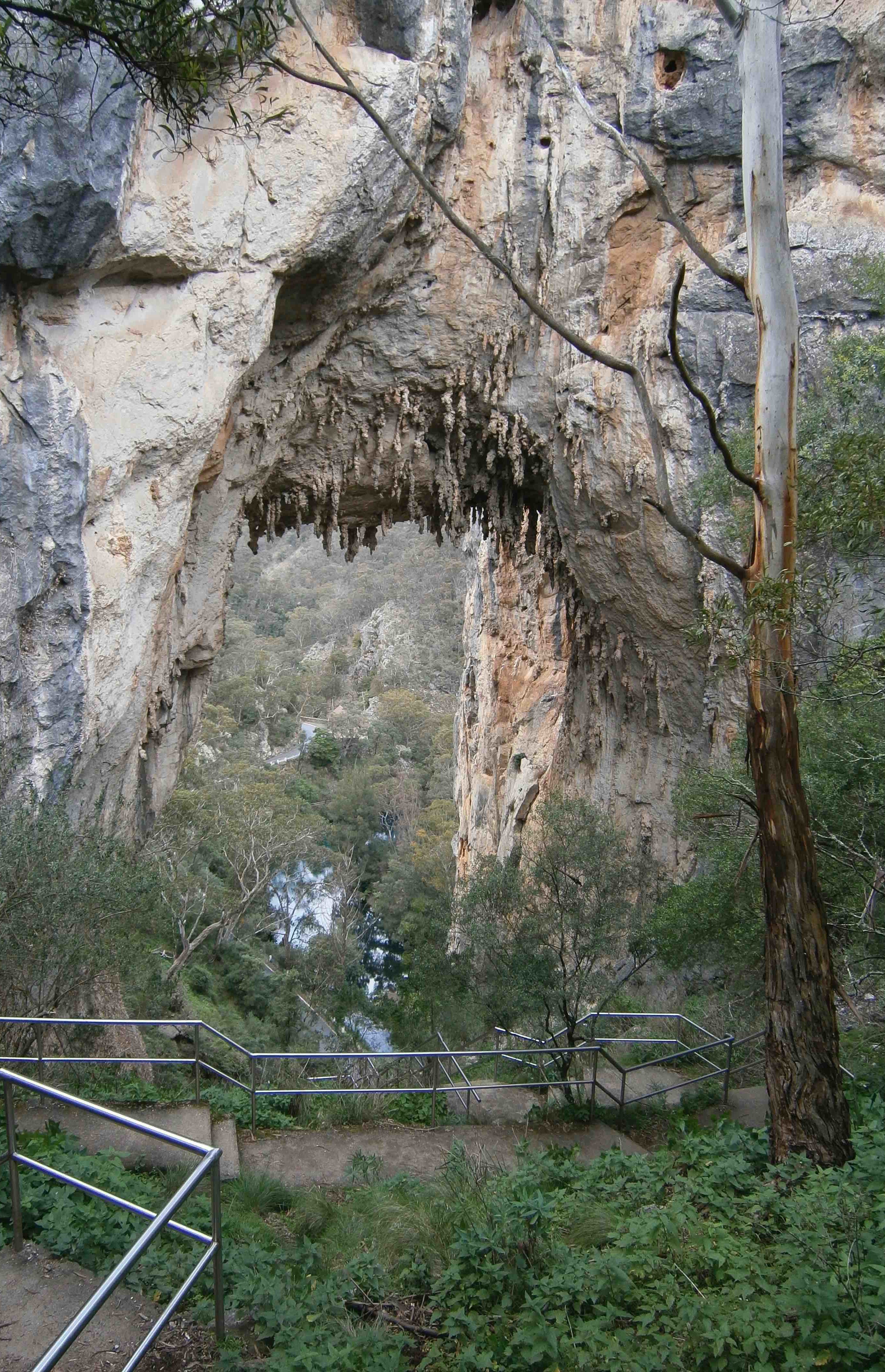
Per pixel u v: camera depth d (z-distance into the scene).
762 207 6.30
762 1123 9.13
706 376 14.91
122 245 10.20
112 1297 4.05
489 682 27.39
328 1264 5.19
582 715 19.84
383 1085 10.66
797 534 7.06
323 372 14.92
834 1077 6.00
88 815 10.30
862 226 14.23
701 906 9.92
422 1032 12.95
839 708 8.80
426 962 11.81
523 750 24.66
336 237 12.16
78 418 9.91
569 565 17.62
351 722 52.25
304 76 5.42
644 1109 9.50
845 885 8.60
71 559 9.91
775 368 6.32
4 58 4.84
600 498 16.11
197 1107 7.23
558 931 10.18
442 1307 4.51
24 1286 4.04
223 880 28.58
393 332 14.85
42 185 8.98
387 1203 5.89
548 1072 9.99
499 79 14.40
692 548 15.69
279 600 80.75
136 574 11.02
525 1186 5.45
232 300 11.45
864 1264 4.00
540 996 9.88
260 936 29.58
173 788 14.48
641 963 10.87
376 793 42.88
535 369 15.71
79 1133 6.23
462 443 16.62
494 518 18.05
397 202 12.78
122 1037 9.79
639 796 18.31
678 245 14.95
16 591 9.45
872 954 8.61
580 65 14.46
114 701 10.77
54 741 9.91
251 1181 6.19
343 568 84.38
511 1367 3.90
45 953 7.24
